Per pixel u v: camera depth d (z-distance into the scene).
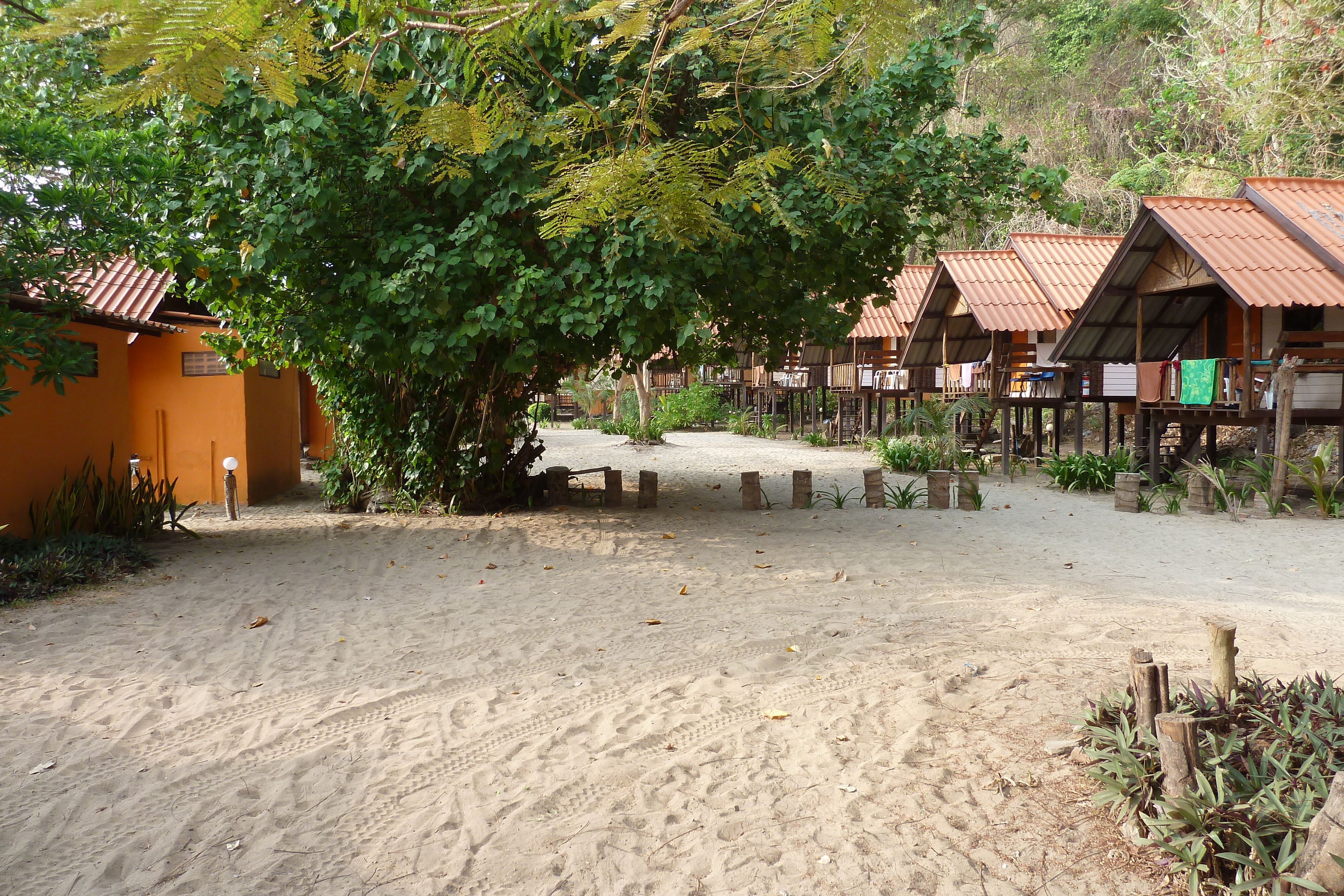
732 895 3.13
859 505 13.62
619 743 4.46
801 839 3.47
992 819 3.53
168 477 13.35
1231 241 13.26
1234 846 2.96
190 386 13.28
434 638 6.50
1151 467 15.16
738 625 6.67
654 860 3.38
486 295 9.91
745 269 10.13
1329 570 8.65
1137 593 7.56
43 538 8.84
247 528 11.31
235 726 4.79
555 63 6.46
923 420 21.16
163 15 1.01
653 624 6.77
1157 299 16.42
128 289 12.55
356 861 3.43
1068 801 3.59
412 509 12.48
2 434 8.68
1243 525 11.39
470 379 11.90
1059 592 7.57
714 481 17.12
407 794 3.99
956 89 31.42
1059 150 29.00
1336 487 12.00
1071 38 32.88
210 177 9.06
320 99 8.34
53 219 7.74
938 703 4.77
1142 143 28.30
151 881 3.30
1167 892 2.99
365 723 4.84
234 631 6.69
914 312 26.42
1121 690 4.42
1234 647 3.83
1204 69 20.16
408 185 9.29
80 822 3.75
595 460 21.98
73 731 4.73
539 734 4.63
